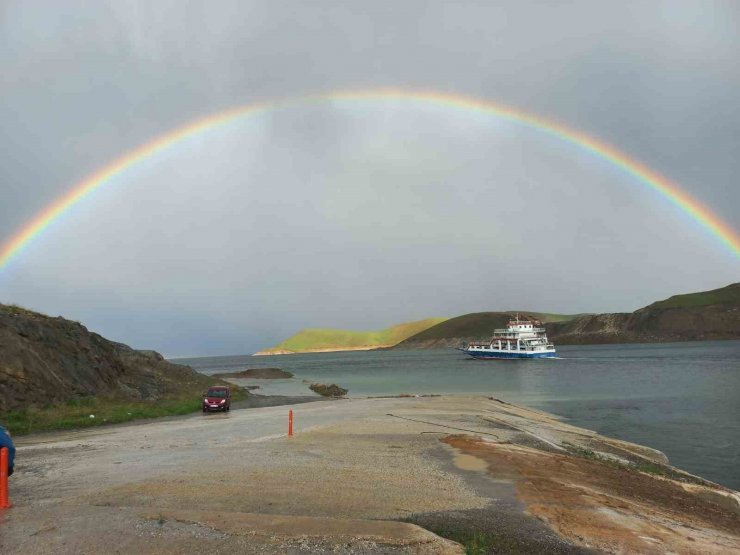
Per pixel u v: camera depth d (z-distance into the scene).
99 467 14.24
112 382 40.16
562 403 49.50
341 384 83.94
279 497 10.84
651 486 15.59
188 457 15.77
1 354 29.88
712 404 45.16
